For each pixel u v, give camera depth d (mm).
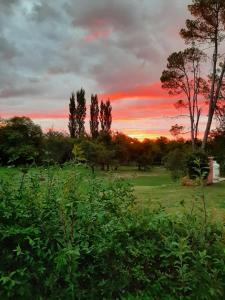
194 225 4809
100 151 61406
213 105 45062
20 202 4312
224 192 18672
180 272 4203
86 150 58656
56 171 4781
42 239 4242
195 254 4512
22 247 4219
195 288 4258
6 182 4508
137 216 4770
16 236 4184
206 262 4234
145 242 4504
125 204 5016
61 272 4148
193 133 52906
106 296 4301
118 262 4359
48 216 4367
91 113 112000
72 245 4152
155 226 4559
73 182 4496
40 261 4121
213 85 45344
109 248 4285
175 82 53250
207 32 46781
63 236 4211
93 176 5062
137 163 78375
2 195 4348
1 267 4125
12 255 4113
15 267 4168
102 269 4375
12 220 4270
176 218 4969
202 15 45844
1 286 4109
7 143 74812
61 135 73875
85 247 4145
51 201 4469
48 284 4059
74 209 4301
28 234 4191
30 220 4312
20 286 4070
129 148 77062
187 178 23281
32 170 4738
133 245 4453
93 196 4770
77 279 4242
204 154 24234
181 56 51719
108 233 4352
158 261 4578
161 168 83125
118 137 80688
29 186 4594
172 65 52562
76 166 4816
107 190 4922
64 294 4137
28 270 4137
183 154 36375
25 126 78938
